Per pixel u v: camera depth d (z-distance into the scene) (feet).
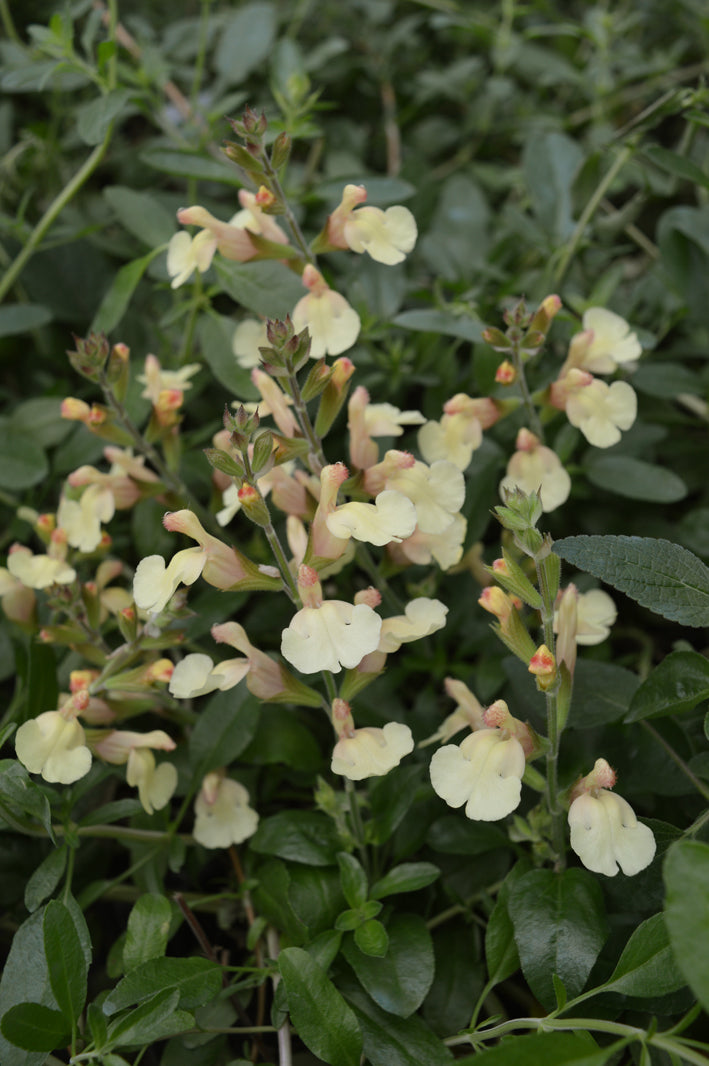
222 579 1.68
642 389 2.15
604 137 2.50
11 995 1.70
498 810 1.63
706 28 2.71
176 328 2.29
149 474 1.94
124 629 1.79
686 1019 1.54
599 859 1.62
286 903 1.80
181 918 1.84
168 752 1.94
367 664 1.72
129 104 2.61
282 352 1.69
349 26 3.09
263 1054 1.81
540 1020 1.62
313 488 1.81
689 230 2.08
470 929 1.83
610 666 1.81
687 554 1.64
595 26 2.66
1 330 2.16
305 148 2.87
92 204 2.67
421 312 1.98
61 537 1.90
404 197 2.09
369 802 1.86
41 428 2.16
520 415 2.07
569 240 2.20
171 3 3.23
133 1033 1.64
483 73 3.05
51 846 1.91
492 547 2.14
